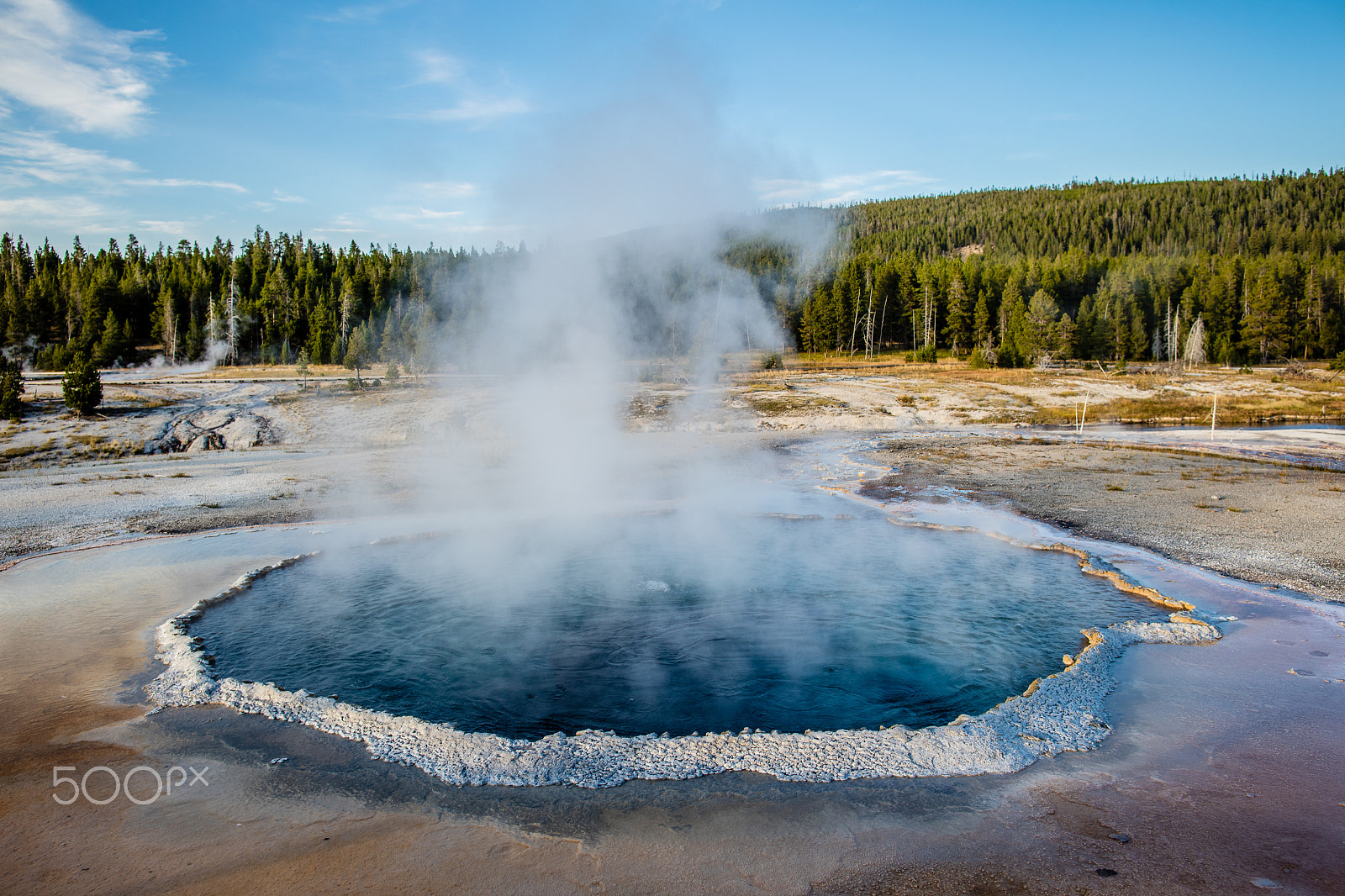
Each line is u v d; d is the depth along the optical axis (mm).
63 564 13672
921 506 19016
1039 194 160375
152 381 49219
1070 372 59031
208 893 4492
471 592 11609
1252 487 20562
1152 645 8914
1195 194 134250
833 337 71875
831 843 4973
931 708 7488
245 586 12008
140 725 6988
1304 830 5059
